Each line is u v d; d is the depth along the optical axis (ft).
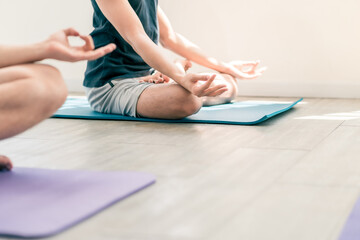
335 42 12.52
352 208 3.85
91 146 6.32
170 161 5.46
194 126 7.84
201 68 13.44
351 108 10.23
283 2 12.76
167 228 3.48
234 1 13.09
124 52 8.96
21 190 4.25
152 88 8.45
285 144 6.35
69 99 11.82
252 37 13.08
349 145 6.27
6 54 4.48
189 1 13.38
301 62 12.80
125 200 4.09
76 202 3.92
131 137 6.92
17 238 3.30
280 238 3.30
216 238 3.31
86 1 14.11
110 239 3.30
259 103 10.84
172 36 10.46
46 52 4.45
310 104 11.06
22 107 4.46
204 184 4.55
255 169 5.09
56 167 5.24
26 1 14.58
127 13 8.03
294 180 4.68
